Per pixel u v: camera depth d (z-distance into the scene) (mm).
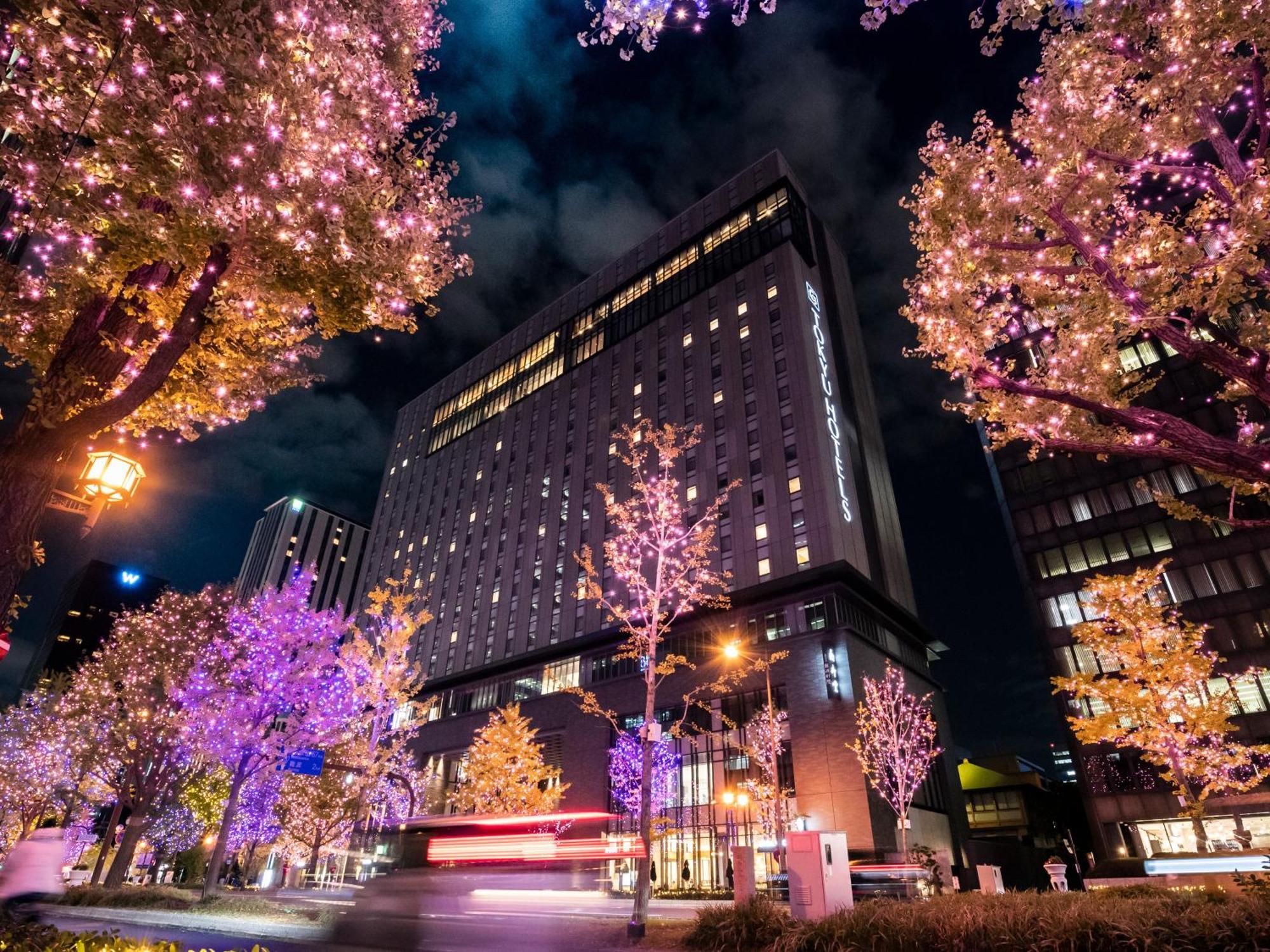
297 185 7266
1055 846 62000
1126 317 9648
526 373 89812
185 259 7285
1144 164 9711
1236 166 8773
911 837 41062
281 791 40906
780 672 45562
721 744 46062
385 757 29938
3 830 42781
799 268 63719
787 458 53750
